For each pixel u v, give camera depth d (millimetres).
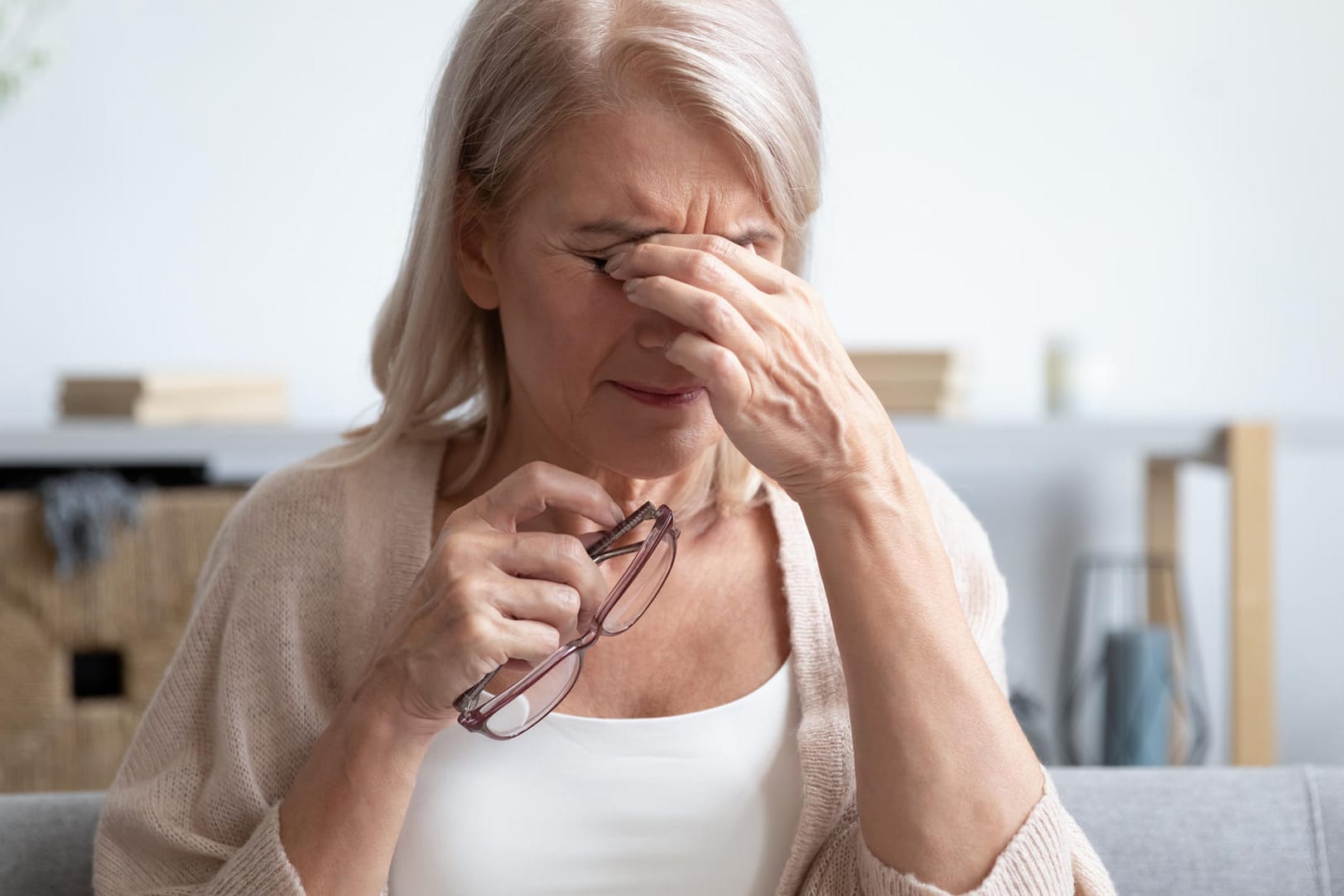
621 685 974
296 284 2645
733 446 1035
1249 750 2219
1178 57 2723
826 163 1003
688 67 818
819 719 969
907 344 2732
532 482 881
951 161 2715
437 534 1051
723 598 1015
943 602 899
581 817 941
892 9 2689
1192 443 2289
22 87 2559
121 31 2582
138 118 2596
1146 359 2752
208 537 2182
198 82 2605
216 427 2238
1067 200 2730
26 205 2584
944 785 875
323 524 1035
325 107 2629
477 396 1100
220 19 2602
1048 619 2791
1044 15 2709
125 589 2172
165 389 2303
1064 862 895
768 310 829
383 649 878
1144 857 1125
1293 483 2787
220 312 2635
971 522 1117
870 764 890
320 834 864
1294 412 2766
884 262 2725
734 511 1040
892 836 884
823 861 953
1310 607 2803
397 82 2637
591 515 890
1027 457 2775
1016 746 897
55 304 2602
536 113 855
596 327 867
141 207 2609
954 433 2293
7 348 2596
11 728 2164
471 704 854
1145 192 2734
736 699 977
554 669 873
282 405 2508
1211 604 2771
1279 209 2748
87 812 1114
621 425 883
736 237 867
